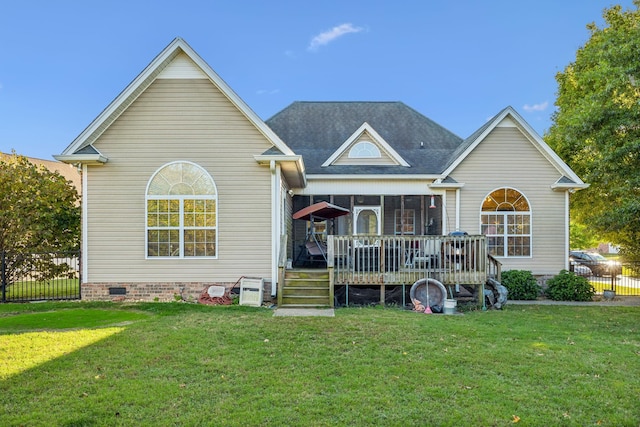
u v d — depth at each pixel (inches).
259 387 207.3
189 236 477.4
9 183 547.8
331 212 549.6
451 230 611.8
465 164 616.7
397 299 494.0
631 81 501.0
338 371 231.0
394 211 701.9
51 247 576.4
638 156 494.9
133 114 478.9
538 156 616.1
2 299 475.8
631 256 786.2
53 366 235.6
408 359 253.0
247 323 340.8
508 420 175.0
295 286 458.3
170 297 473.1
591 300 554.6
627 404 192.9
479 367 240.5
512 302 530.3
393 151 656.4
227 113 480.4
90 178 476.4
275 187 476.4
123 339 291.0
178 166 479.2
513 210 614.2
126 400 190.2
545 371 235.0
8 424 167.6
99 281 474.3
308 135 747.4
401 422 171.9
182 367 235.6
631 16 762.2
